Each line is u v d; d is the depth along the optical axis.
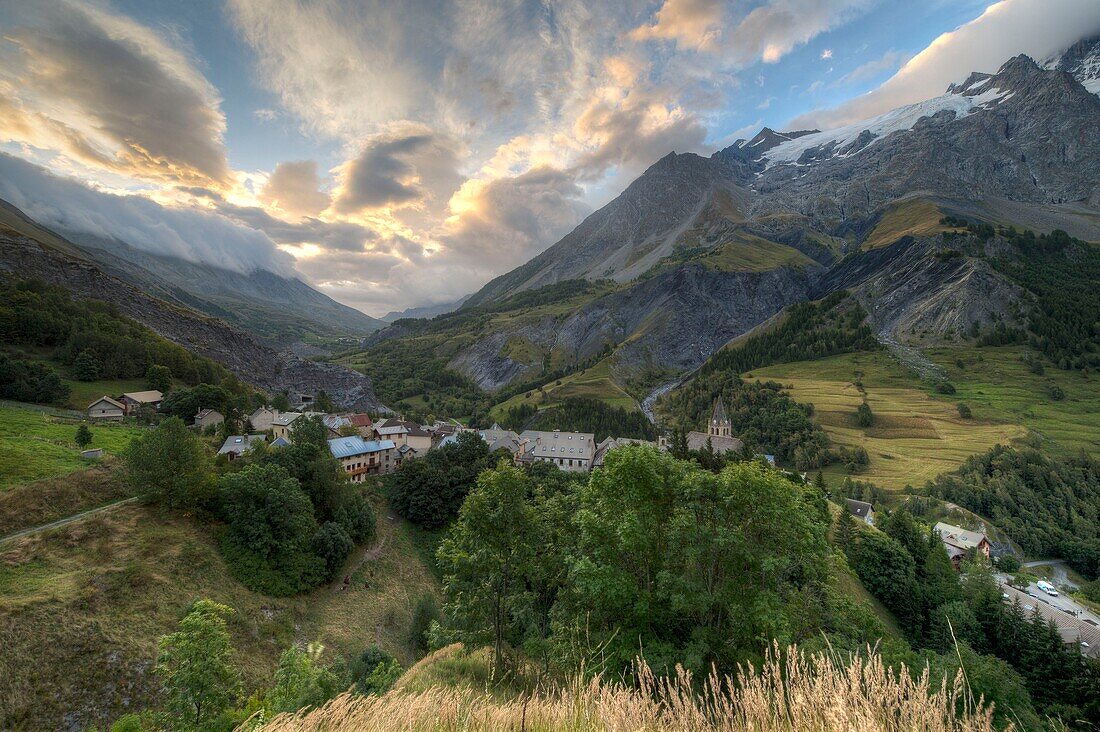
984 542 74.56
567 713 5.77
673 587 17.67
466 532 21.73
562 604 21.27
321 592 44.72
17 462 42.47
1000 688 17.80
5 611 27.59
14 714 24.80
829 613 21.17
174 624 32.97
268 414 88.00
